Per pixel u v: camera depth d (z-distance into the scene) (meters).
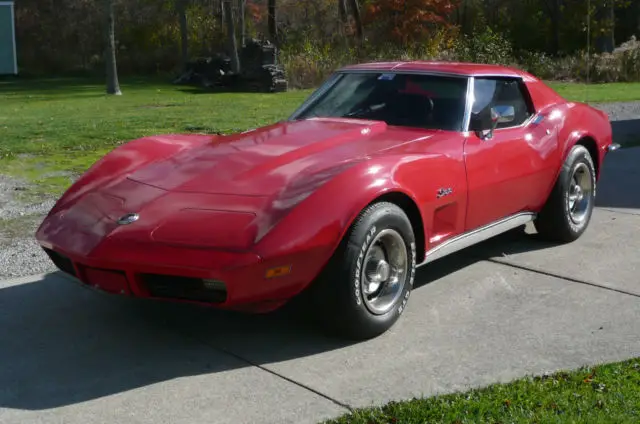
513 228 6.09
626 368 3.80
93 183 4.62
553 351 4.07
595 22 40.59
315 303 4.10
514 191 5.33
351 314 4.06
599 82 27.58
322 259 3.88
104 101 21.55
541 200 5.74
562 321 4.50
